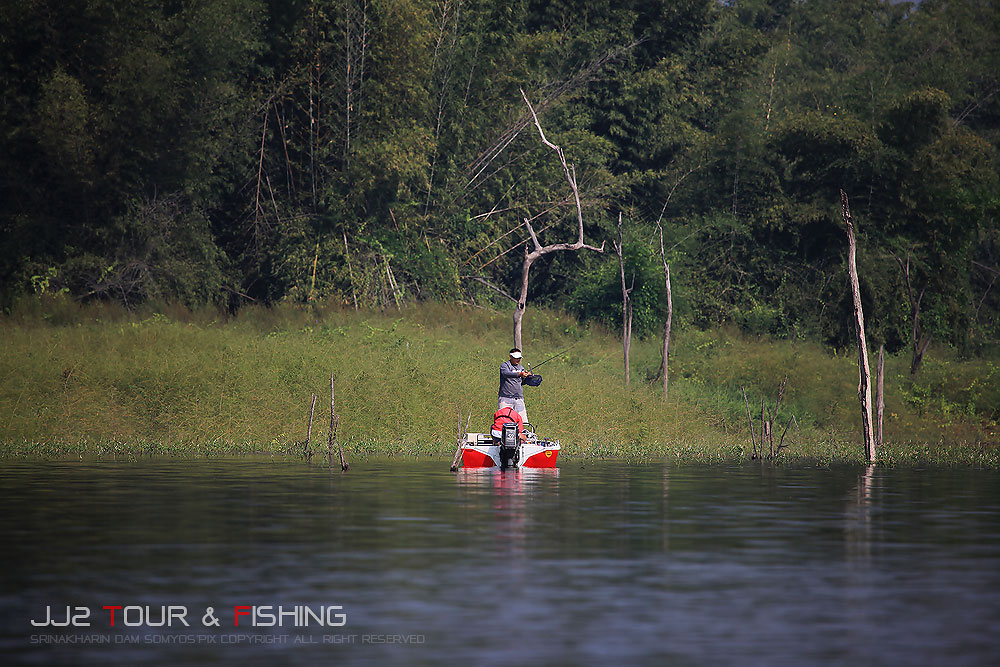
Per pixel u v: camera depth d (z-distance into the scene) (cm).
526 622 2917
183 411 8731
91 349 9981
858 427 10362
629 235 16275
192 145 14138
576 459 7888
